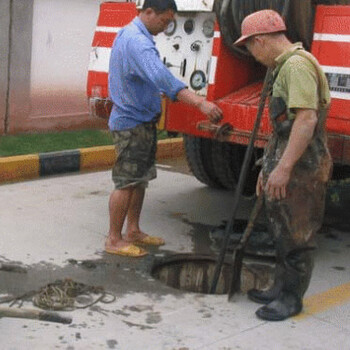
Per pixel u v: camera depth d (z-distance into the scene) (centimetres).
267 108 432
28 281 406
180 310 378
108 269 434
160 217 558
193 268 472
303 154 355
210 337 347
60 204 576
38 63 809
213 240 504
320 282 437
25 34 786
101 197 606
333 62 410
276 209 362
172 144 808
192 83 482
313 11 433
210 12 461
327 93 352
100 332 345
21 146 739
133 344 335
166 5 427
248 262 466
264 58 358
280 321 371
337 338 356
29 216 535
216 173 615
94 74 539
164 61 497
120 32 443
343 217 591
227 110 455
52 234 495
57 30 821
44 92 824
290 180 356
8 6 761
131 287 408
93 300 384
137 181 452
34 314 287
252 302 394
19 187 628
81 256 454
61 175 691
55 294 385
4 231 493
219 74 465
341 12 407
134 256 458
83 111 871
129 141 444
